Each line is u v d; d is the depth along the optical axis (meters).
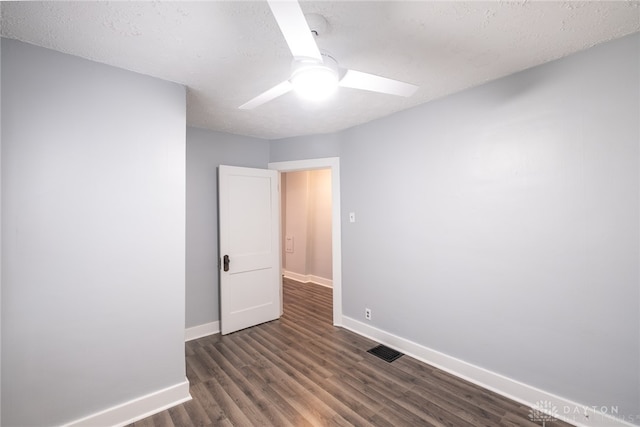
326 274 5.44
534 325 1.95
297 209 5.88
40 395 1.62
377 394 2.12
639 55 1.56
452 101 2.35
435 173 2.47
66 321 1.68
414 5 1.31
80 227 1.72
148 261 1.95
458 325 2.36
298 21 1.00
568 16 1.41
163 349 2.01
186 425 1.83
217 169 3.33
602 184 1.68
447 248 2.41
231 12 1.33
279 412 1.94
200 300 3.18
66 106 1.69
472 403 2.01
